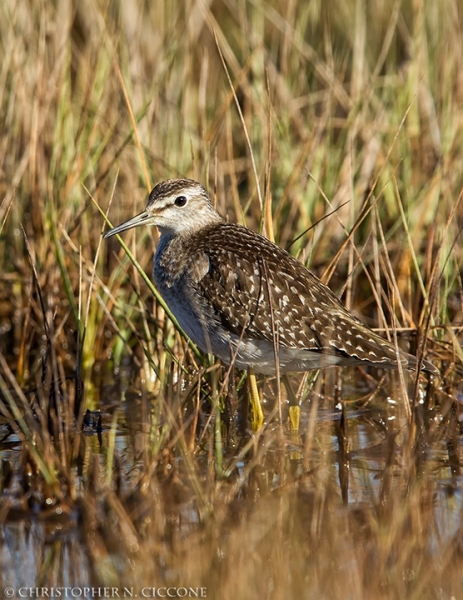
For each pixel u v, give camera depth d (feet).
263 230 40.60
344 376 43.47
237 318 36.45
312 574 26.73
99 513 29.43
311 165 48.96
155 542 28.19
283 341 36.22
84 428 37.88
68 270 47.65
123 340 42.16
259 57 55.42
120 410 40.32
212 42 62.80
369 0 65.67
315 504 30.17
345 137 52.29
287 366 37.17
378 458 34.50
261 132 52.65
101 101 49.98
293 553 27.94
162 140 51.83
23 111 48.85
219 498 30.73
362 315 48.24
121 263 43.96
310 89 61.93
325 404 40.52
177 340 41.29
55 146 47.01
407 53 59.62
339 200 49.01
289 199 49.16
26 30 50.60
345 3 65.26
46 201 46.06
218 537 28.37
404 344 40.34
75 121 51.96
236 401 39.17
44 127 48.85
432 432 35.73
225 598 25.84
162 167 49.34
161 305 39.04
